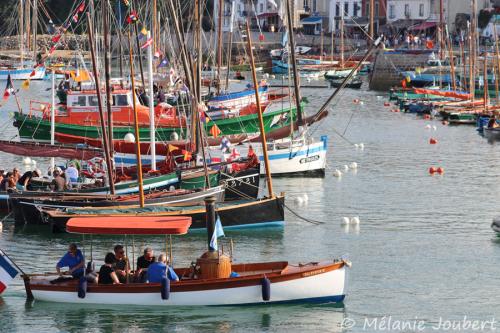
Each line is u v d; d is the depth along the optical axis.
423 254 72.38
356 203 92.81
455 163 121.56
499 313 58.78
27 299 59.69
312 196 96.31
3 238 75.50
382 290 62.88
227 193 87.25
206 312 57.31
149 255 59.69
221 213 77.62
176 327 55.41
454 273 67.25
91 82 124.25
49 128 124.25
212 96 138.75
